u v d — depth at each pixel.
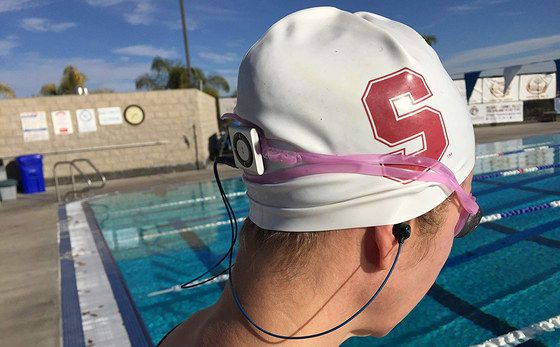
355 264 0.57
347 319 0.60
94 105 10.79
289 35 0.58
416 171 0.54
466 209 0.61
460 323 3.12
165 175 11.15
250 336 0.59
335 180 0.54
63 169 10.75
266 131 0.57
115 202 8.09
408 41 0.58
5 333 3.09
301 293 0.58
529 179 7.99
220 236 5.72
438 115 0.55
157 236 5.82
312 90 0.54
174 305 3.76
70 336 3.03
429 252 0.60
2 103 10.19
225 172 10.84
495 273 3.91
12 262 4.70
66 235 5.74
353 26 0.57
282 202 0.58
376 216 0.55
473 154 0.63
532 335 2.89
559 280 3.66
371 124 0.53
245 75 0.60
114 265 4.43
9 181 8.93
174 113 11.40
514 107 19.80
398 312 0.62
